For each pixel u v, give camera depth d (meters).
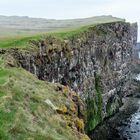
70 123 36.31
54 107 36.53
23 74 44.94
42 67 66.69
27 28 176.50
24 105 32.69
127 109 136.50
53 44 75.62
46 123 32.06
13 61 53.69
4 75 39.84
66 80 83.31
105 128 109.19
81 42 100.56
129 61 172.50
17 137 26.55
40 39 71.31
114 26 145.50
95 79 117.62
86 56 105.44
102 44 126.44
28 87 38.19
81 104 46.47
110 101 131.62
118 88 144.75
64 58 80.88
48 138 28.70
